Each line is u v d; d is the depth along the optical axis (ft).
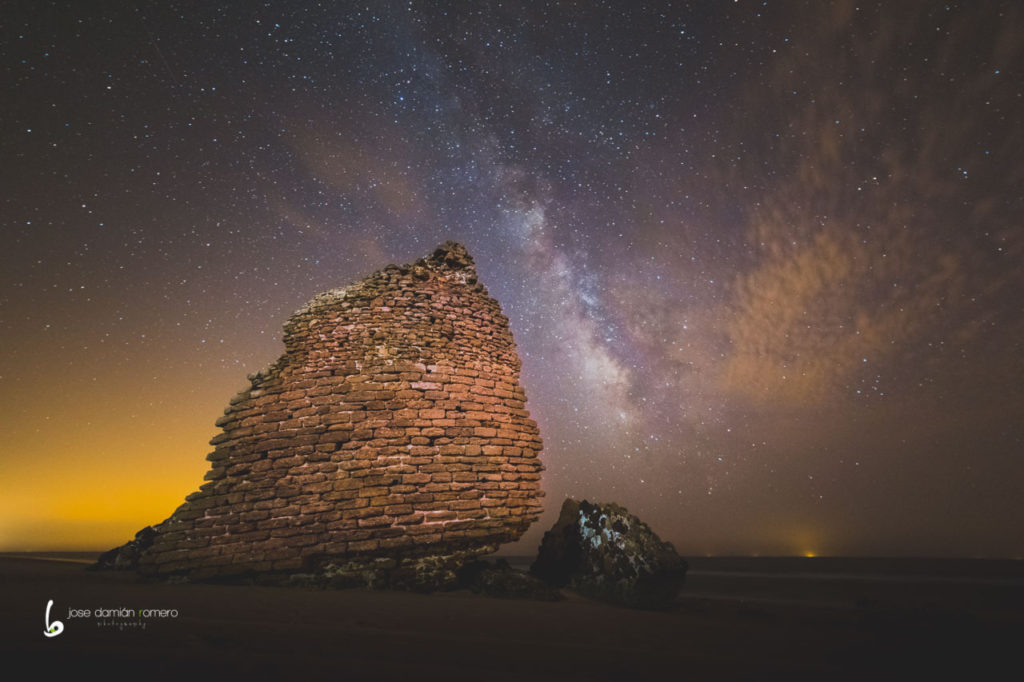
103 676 11.55
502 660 15.58
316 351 34.55
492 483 33.17
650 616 26.43
